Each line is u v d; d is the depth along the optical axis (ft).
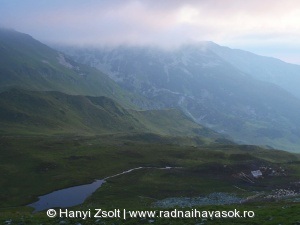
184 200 374.63
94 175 525.34
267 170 543.80
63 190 447.01
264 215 159.84
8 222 158.81
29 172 526.57
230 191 435.53
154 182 477.36
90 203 373.81
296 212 157.48
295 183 473.26
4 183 474.08
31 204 387.34
